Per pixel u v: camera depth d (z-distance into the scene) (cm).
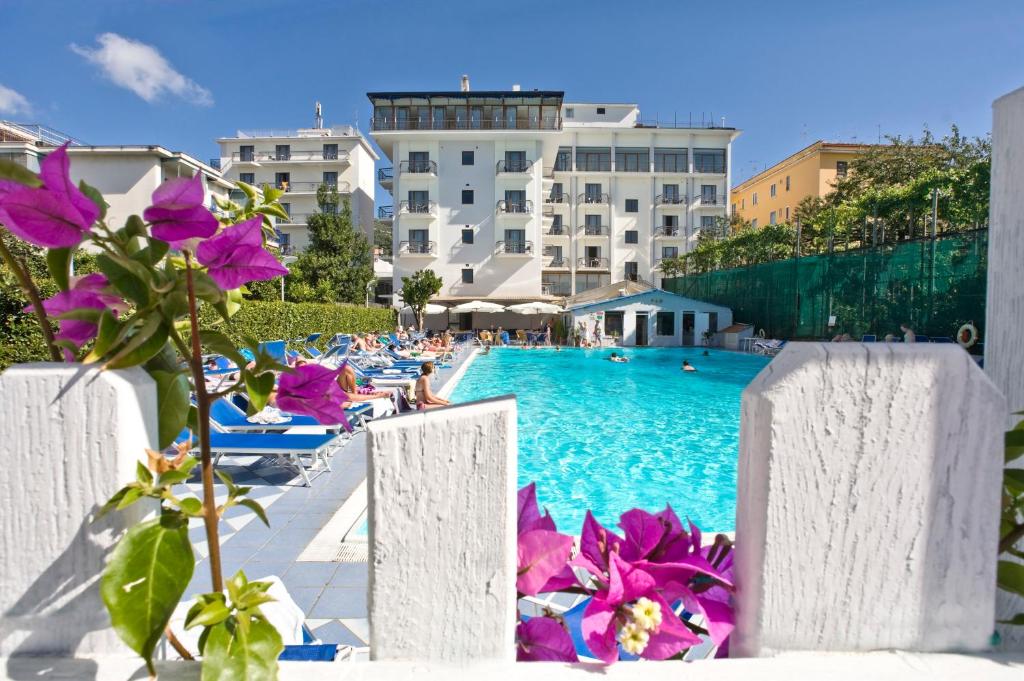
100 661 86
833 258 2114
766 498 89
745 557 95
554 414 1188
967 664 89
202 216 81
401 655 90
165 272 93
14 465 85
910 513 88
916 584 90
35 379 84
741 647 96
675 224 4919
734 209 5941
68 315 88
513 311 3809
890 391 87
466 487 89
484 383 1667
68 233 79
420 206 4128
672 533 116
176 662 89
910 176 3259
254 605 82
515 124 4088
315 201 4997
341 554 396
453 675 88
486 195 4150
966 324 1486
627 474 751
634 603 98
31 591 86
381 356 1747
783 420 88
